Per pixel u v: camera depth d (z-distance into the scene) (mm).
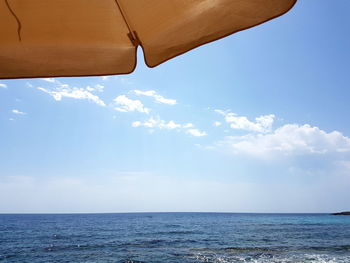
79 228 58594
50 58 1722
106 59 1731
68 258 22719
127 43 1753
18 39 1704
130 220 98000
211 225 65125
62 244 31703
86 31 1699
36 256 24156
